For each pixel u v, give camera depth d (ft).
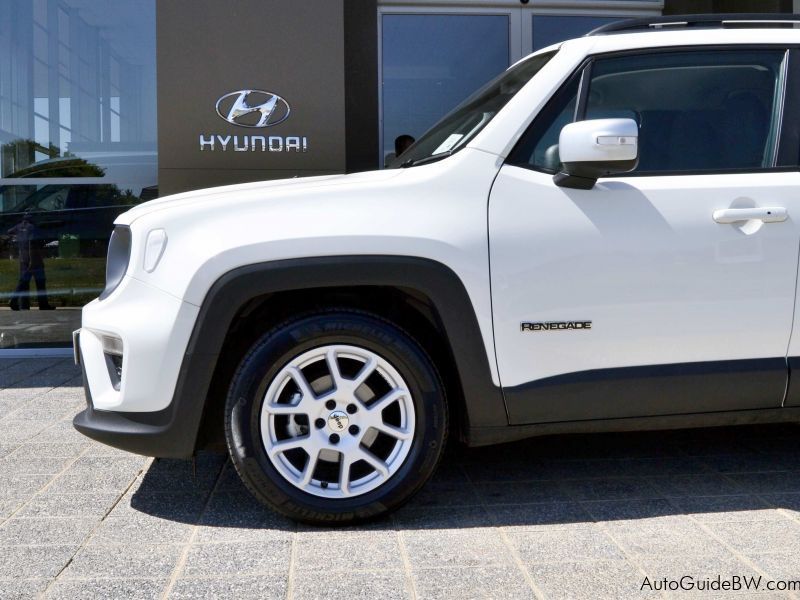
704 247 9.98
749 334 10.12
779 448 12.75
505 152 10.03
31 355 21.47
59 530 9.77
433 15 24.40
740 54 10.75
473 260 9.62
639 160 10.36
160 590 8.17
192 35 19.56
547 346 9.82
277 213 9.52
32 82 21.66
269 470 9.49
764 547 9.04
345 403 9.61
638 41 10.64
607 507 10.36
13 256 21.75
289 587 8.20
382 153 24.64
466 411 9.89
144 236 9.68
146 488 11.27
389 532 9.62
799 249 10.14
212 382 9.78
